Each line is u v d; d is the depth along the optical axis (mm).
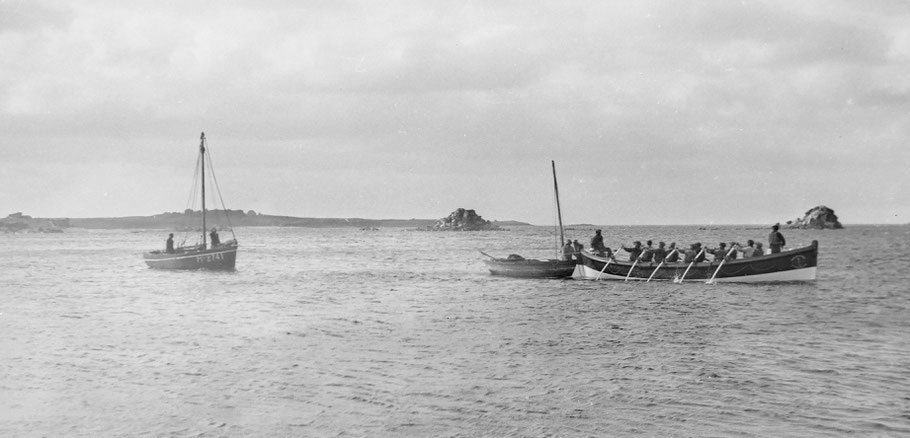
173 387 17500
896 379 17984
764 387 17234
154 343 23734
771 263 42719
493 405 15836
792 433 13758
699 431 13922
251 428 14305
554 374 18812
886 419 14570
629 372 19016
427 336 25250
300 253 105000
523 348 22781
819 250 103000
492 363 20328
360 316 30844
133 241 177875
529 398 16391
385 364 20203
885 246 120812
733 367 19562
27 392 17062
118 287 46125
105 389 17359
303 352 22078
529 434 13852
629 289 41812
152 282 50125
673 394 16656
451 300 37406
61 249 122062
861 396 16328
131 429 14312
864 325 27406
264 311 32812
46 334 25703
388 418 14914
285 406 15805
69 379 18375
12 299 38250
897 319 29000
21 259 85812
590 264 47500
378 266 71125
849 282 45969
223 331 26438
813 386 17297
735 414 15008
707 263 43781
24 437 13914
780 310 32125
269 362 20484
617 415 15023
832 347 22625
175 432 14117
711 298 36906
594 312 31734
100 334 25734
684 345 23188
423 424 14484
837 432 13797
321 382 17969
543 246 137000
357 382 17984
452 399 16312
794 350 22109
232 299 38500
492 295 39812
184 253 60719
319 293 41656
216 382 18016
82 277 55156
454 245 144875
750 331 26062
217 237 61031
